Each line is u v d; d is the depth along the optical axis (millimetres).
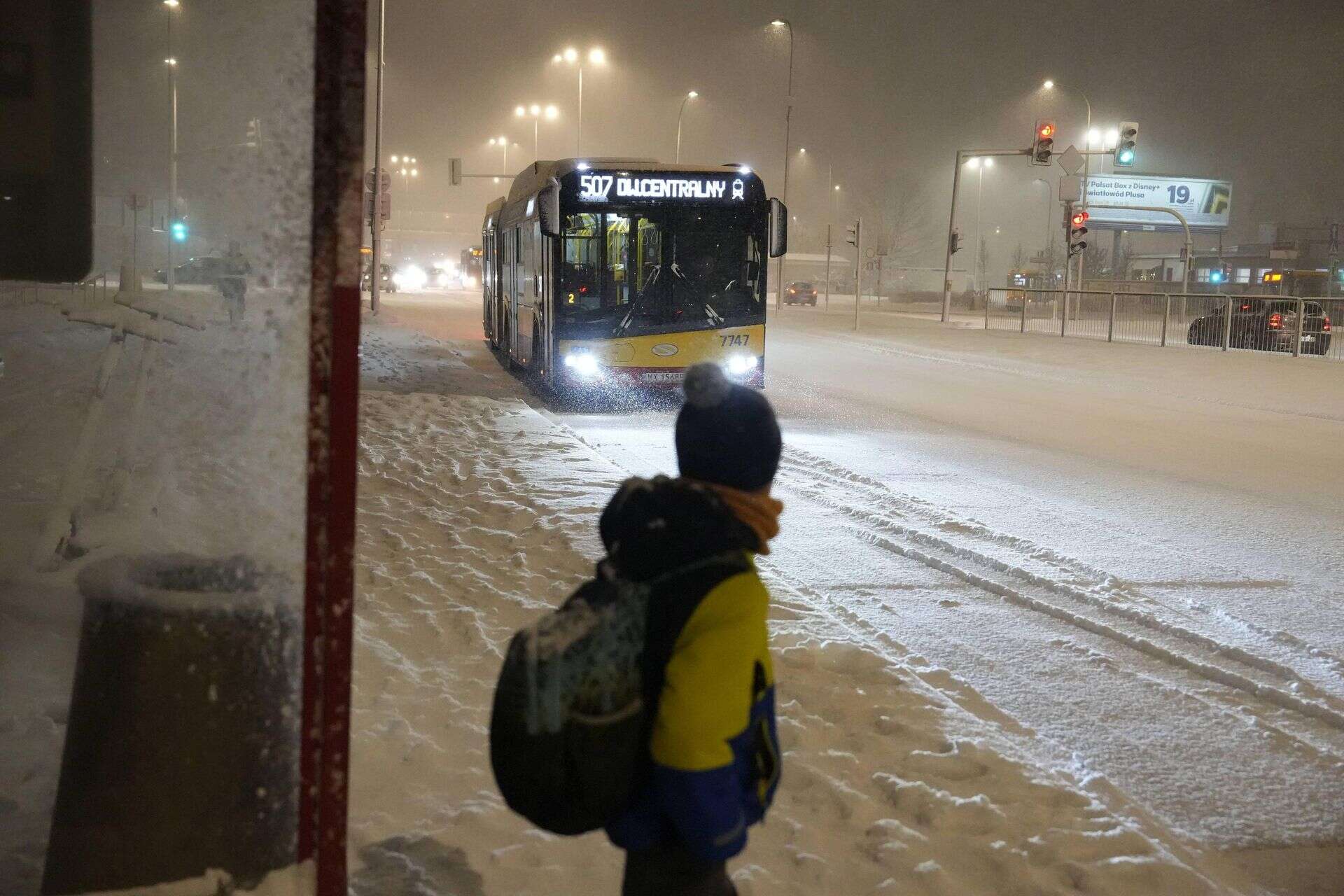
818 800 4074
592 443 12758
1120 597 7094
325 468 2490
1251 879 3822
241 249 2809
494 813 3742
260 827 2773
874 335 36938
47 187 2865
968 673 5723
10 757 3756
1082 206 37625
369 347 25438
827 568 7695
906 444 13719
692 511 2072
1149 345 32344
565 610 2086
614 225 15555
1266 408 18562
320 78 2391
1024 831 3908
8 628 4680
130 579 2891
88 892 2760
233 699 2770
